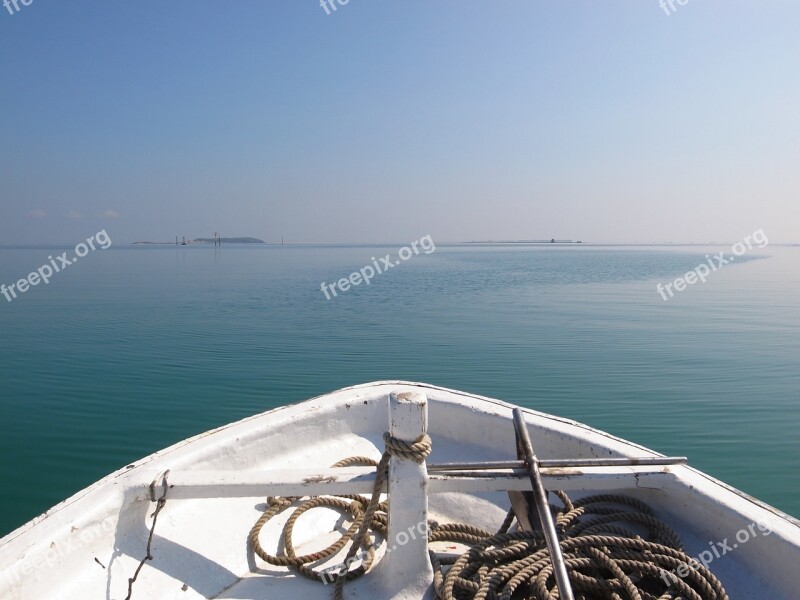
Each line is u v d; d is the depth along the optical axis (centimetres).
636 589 209
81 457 666
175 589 235
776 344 1379
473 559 232
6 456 662
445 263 6750
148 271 4450
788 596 214
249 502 292
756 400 901
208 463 288
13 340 1322
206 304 2134
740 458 680
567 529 254
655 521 251
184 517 271
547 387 992
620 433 767
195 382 983
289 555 263
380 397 370
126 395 900
